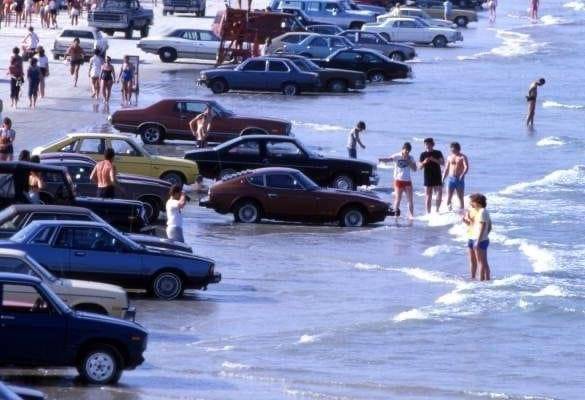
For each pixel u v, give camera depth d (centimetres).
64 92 17675
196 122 14438
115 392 6012
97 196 10262
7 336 5981
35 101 16225
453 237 10981
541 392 6600
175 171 11875
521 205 12700
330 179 12375
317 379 6644
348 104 19300
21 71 16225
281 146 12388
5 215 8175
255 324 7888
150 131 14675
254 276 9319
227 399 6050
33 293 6047
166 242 8550
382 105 19400
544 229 11606
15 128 14462
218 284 8975
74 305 6838
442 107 19600
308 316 8162
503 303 8612
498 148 16125
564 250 10694
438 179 11806
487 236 9350
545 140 16625
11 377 6262
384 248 10506
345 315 8206
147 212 10706
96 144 11725
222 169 12319
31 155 11281
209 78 19550
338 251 10319
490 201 12850
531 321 8225
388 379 6744
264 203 11281
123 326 6144
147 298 8294
